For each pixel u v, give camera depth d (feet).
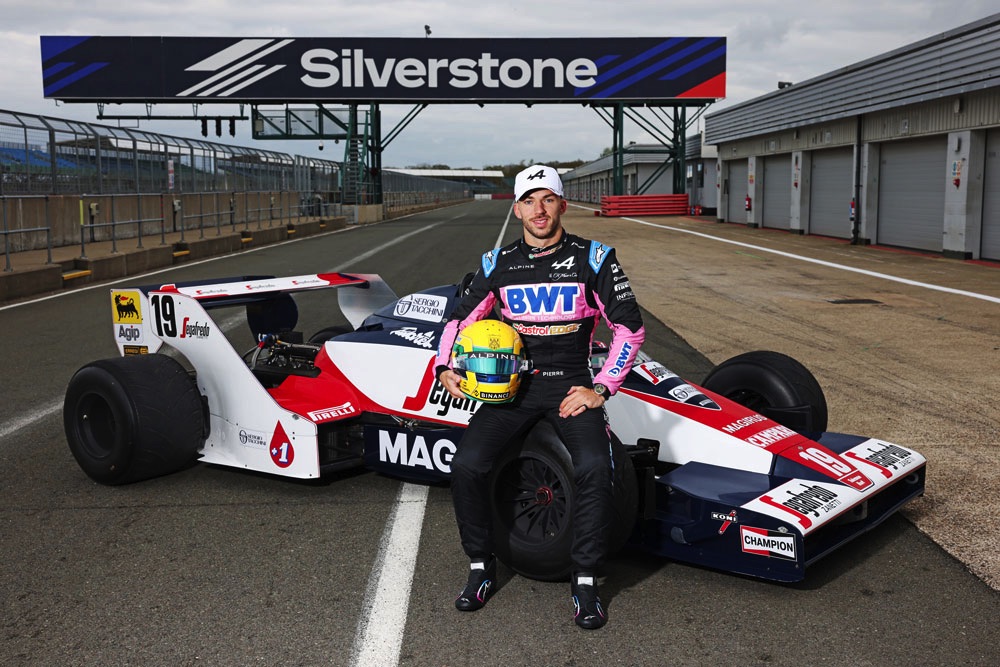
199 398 14.89
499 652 9.36
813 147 82.02
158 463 14.39
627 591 10.82
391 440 14.06
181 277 50.96
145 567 11.51
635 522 10.87
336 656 9.28
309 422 13.73
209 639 9.63
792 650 9.34
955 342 27.37
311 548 12.13
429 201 274.77
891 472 11.55
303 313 33.32
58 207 61.77
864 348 26.53
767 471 11.14
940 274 47.83
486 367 9.91
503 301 10.39
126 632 9.79
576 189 376.27
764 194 99.76
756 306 35.91
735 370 14.40
